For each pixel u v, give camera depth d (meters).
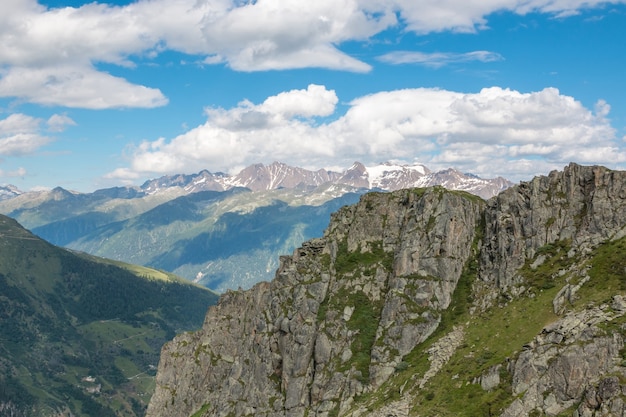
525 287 198.50
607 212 196.50
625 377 138.00
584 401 140.12
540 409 147.62
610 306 159.75
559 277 192.12
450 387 173.75
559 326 162.12
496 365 166.88
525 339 172.00
